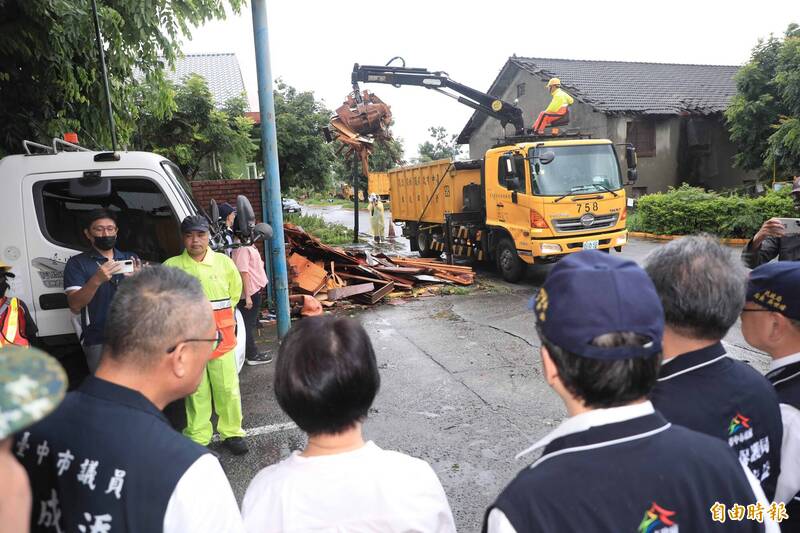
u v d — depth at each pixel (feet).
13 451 4.15
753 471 4.64
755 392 4.64
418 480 4.71
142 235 14.15
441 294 30.53
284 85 66.28
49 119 21.91
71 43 20.42
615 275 3.60
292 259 28.53
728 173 68.59
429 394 16.33
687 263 4.77
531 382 17.03
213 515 4.04
